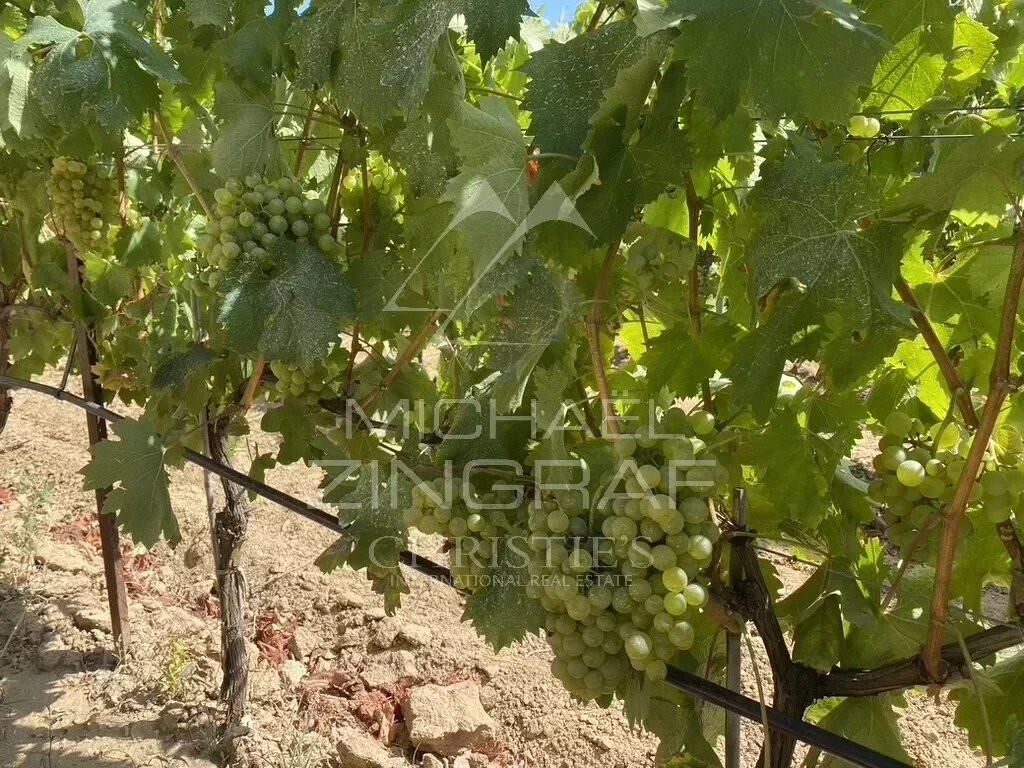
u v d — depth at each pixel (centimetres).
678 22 117
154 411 251
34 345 378
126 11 196
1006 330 122
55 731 321
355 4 169
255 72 195
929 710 341
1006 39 184
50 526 455
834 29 109
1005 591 317
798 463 156
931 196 127
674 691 184
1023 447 139
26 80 208
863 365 137
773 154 151
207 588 416
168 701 338
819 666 173
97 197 284
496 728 330
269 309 178
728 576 177
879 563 196
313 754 312
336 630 391
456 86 162
